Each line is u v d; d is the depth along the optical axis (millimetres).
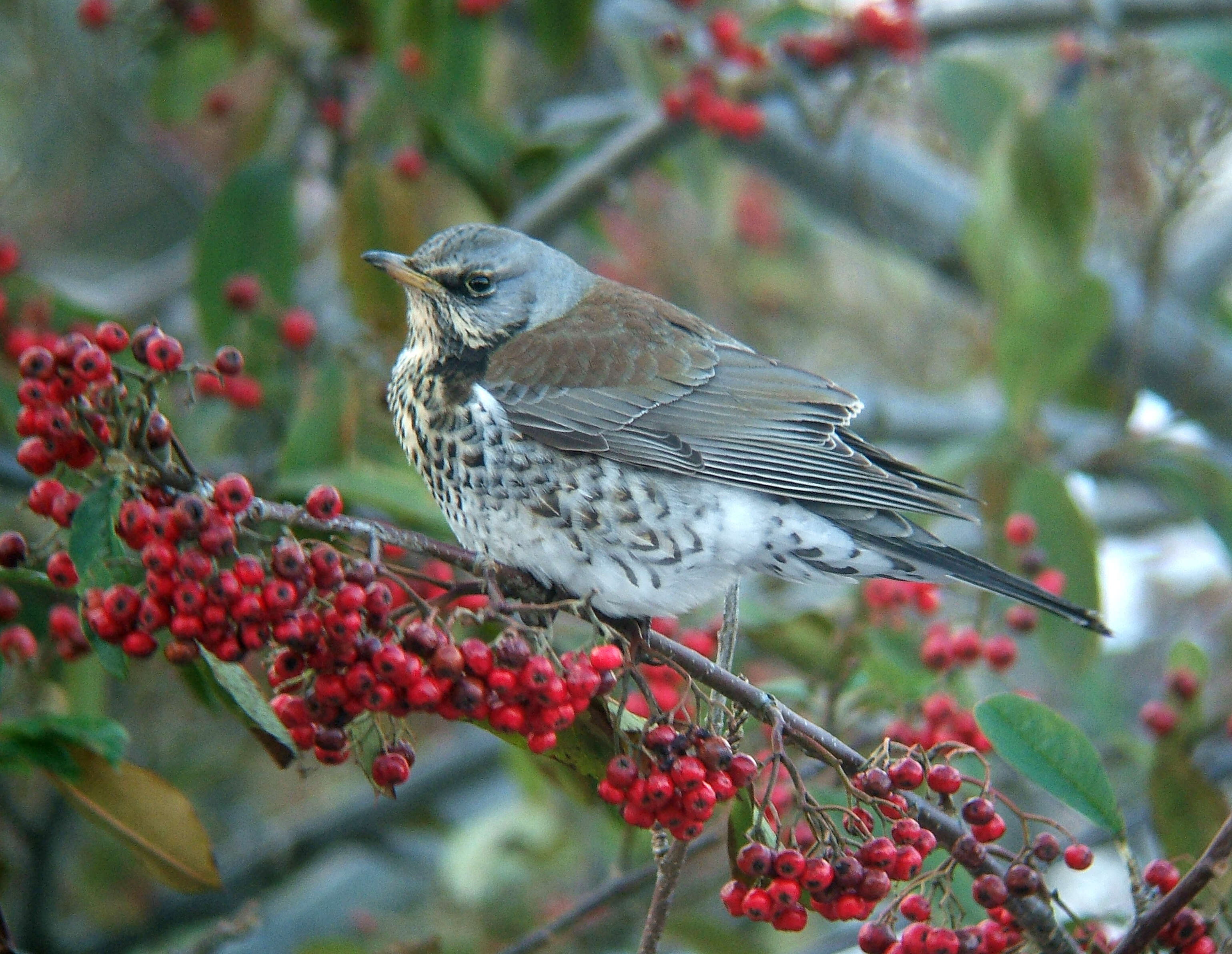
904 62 11992
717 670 6660
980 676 12367
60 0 14086
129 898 12406
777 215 16422
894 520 8695
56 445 5938
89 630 5914
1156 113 11664
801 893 6637
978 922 7652
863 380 15617
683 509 8680
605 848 12156
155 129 15461
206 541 5738
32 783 11984
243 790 14094
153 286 15328
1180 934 6230
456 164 12039
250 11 11516
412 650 6121
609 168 12188
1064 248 11203
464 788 13648
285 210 10984
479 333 9359
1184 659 9414
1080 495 14297
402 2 11594
